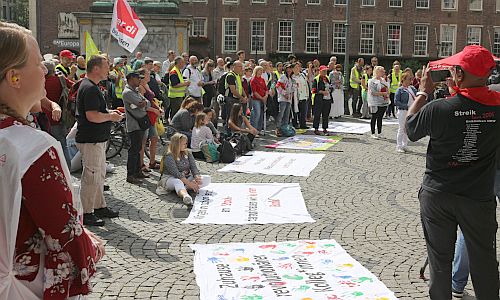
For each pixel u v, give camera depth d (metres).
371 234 7.68
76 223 2.39
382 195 10.06
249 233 7.66
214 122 17.16
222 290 5.56
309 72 21.97
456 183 4.39
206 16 52.16
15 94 2.44
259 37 52.53
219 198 9.50
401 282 5.96
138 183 10.77
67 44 49.38
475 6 54.16
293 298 5.38
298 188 10.34
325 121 18.62
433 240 4.54
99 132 7.97
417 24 53.62
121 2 14.34
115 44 23.16
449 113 4.32
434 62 4.61
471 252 4.48
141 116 10.74
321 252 6.76
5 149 2.30
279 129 17.92
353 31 53.19
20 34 2.41
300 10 52.50
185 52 23.53
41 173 2.31
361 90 24.77
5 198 2.29
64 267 2.36
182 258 6.68
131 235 7.55
